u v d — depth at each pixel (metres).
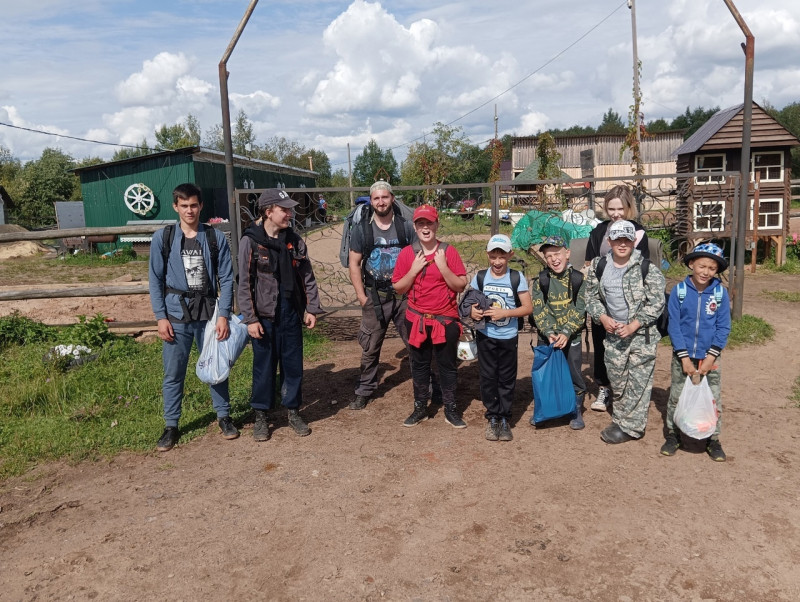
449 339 4.76
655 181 41.31
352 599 2.91
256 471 4.27
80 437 4.80
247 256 4.60
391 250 5.16
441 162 35.09
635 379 4.43
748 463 4.20
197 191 4.55
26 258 22.39
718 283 4.11
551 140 25.98
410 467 4.25
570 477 4.03
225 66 7.29
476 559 3.19
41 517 3.74
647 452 4.39
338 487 3.99
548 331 4.61
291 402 4.88
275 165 29.44
